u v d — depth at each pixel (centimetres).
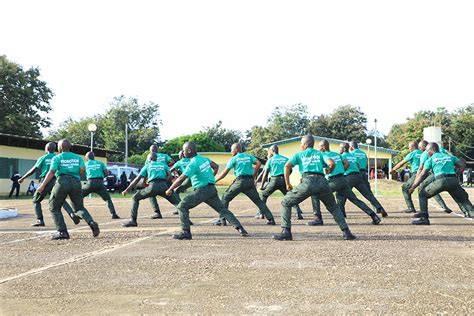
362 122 7888
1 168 2998
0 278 569
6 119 4534
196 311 429
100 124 8444
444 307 434
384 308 432
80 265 646
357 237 909
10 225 1224
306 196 866
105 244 845
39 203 1197
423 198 1130
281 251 748
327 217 1363
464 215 1347
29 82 4903
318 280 545
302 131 8406
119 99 8719
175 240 889
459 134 7369
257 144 8150
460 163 1099
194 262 661
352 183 1213
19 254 743
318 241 861
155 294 489
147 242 865
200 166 909
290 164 878
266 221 1260
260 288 510
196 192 910
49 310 437
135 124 8644
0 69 4666
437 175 1092
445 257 686
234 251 752
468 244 816
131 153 8050
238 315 416
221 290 502
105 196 1380
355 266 623
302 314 417
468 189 3888
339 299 463
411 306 437
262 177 1308
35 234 1012
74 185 912
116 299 471
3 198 2733
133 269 616
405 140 6950
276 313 420
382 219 1278
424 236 920
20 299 474
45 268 627
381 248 772
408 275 568
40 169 1193
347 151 1265
